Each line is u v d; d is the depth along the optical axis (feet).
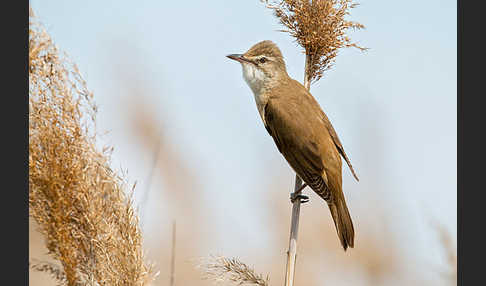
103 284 29.01
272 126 43.09
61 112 28.63
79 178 28.89
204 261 30.09
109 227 29.14
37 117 28.55
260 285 29.63
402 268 59.16
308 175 40.83
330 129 42.24
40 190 28.68
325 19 36.60
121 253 29.09
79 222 29.09
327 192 40.70
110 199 29.35
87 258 29.27
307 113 42.06
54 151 28.68
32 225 29.45
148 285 29.37
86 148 29.09
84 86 29.07
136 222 29.55
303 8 36.73
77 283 29.12
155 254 57.31
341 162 41.70
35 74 28.27
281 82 43.96
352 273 59.82
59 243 28.73
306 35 36.76
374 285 58.70
